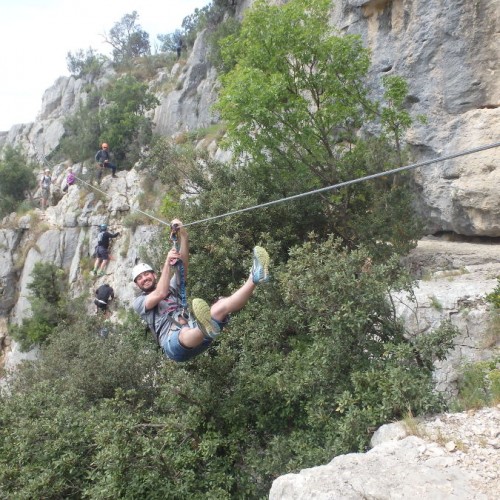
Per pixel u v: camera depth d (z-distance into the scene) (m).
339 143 12.42
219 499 5.91
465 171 10.95
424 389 5.29
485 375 6.55
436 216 11.99
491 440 4.60
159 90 33.47
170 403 7.11
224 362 7.30
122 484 6.11
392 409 5.32
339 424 5.53
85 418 7.12
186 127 27.31
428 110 11.86
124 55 44.31
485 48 11.06
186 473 6.27
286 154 11.22
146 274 5.56
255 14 10.65
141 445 6.27
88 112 33.19
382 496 4.07
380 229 10.19
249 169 11.27
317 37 10.50
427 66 11.87
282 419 6.85
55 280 20.78
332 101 11.30
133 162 25.84
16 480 6.91
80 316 13.75
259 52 10.73
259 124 10.78
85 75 42.16
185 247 5.79
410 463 4.43
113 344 9.15
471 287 8.38
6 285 24.94
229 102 10.46
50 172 28.75
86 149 28.86
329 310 6.01
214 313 4.72
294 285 6.23
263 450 6.72
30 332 19.44
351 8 13.86
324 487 4.29
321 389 6.21
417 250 11.15
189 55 32.44
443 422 5.03
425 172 11.96
